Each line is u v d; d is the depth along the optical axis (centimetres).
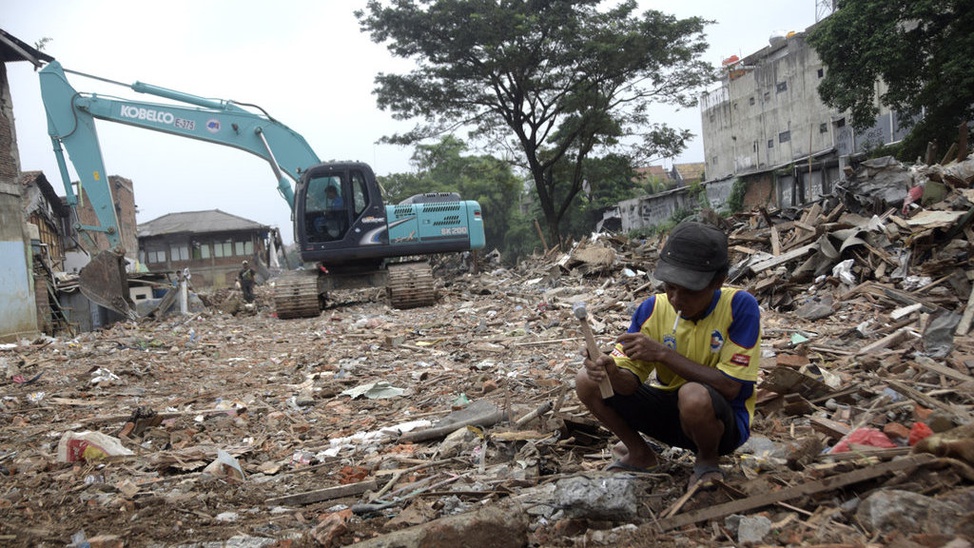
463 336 1134
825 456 351
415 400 700
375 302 1959
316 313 1736
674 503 326
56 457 545
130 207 5153
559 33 2816
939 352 610
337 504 406
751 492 317
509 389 679
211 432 616
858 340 759
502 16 2770
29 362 1170
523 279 2028
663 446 424
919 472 299
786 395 488
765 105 4272
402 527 342
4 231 1666
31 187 2992
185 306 2122
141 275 2748
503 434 473
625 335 328
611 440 443
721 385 322
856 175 1254
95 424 675
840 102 2473
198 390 850
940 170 1136
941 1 2181
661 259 324
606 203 5534
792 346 756
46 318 1883
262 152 1962
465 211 1847
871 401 480
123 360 1148
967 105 2259
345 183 1750
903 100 2405
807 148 3944
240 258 5797
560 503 319
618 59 2795
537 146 3222
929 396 458
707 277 313
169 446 574
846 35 2405
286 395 768
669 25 2822
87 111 1914
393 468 466
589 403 361
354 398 730
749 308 328
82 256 3534
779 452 375
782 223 1480
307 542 333
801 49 3925
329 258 1759
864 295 952
